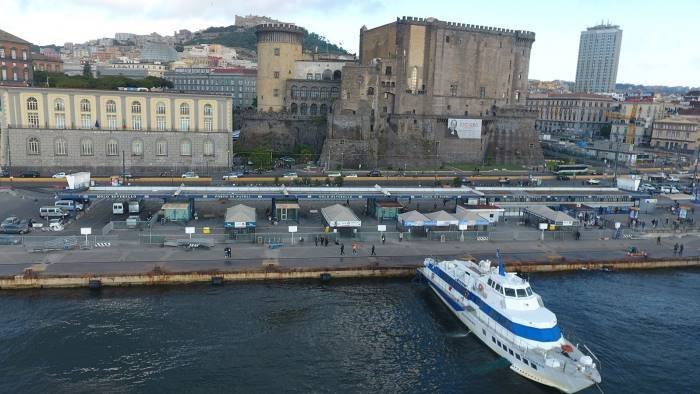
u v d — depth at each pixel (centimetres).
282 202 9012
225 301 6069
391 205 9281
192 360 4859
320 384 4606
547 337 4950
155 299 6044
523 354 4834
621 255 7894
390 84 16462
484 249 7881
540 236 8619
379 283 6806
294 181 12419
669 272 7638
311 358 4997
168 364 4781
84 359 4797
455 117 17175
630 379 4834
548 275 7288
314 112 17925
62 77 18575
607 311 6188
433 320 5897
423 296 6488
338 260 7138
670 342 5519
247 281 6619
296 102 17800
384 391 4562
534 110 18188
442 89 17062
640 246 8412
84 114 12800
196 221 8744
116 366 4712
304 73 18075
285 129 17150
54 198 10206
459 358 5153
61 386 4406
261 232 8144
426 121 16750
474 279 5756
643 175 15888
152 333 5297
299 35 18012
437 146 17062
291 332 5450
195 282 6481
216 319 5638
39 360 4750
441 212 8444
